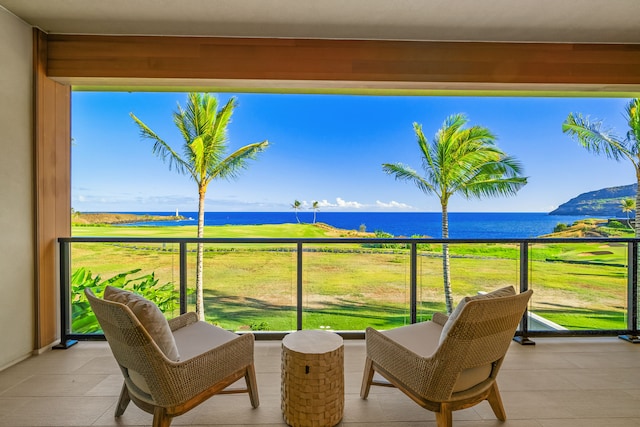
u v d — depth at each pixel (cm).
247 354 185
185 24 276
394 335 195
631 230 1575
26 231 269
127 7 253
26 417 183
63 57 289
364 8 255
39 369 243
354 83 306
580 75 303
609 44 305
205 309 412
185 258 296
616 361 255
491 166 870
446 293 373
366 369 199
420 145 980
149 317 147
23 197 266
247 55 296
